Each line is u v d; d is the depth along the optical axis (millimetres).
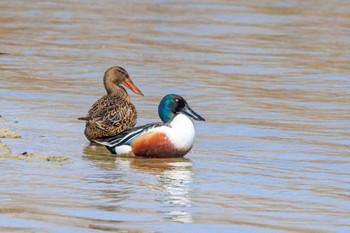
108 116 15133
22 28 30500
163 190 11883
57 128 16109
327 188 12328
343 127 16984
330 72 23938
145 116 17625
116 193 11602
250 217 10680
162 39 29156
